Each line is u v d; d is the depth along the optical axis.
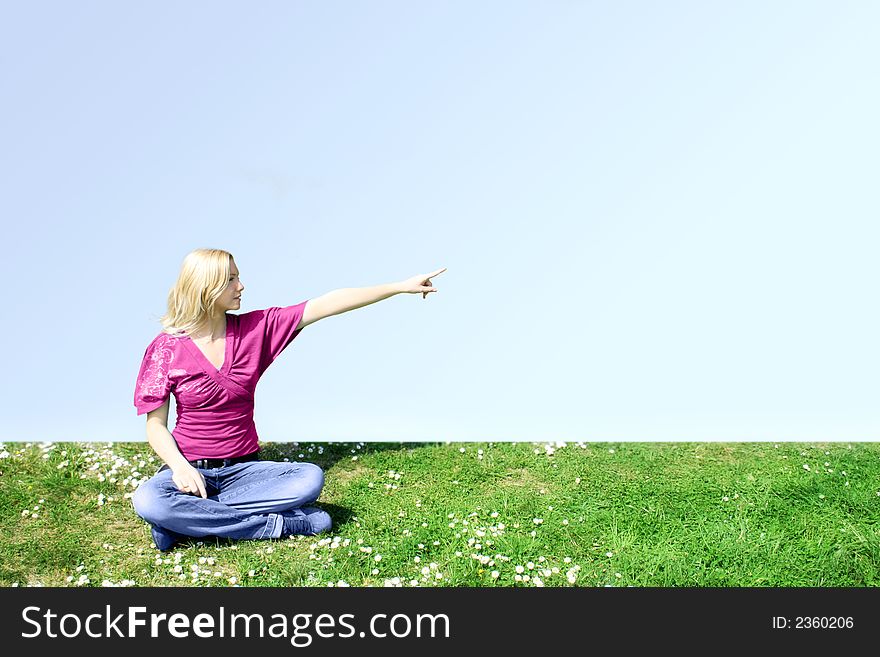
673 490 5.89
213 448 5.08
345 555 4.82
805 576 4.66
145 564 4.72
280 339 5.25
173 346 4.98
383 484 6.00
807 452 6.66
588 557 4.84
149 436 4.95
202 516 4.78
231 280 4.97
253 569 4.64
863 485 5.90
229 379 5.02
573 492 5.88
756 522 5.31
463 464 6.39
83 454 6.31
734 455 6.64
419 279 5.47
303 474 5.07
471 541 4.93
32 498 5.59
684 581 4.56
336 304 5.34
